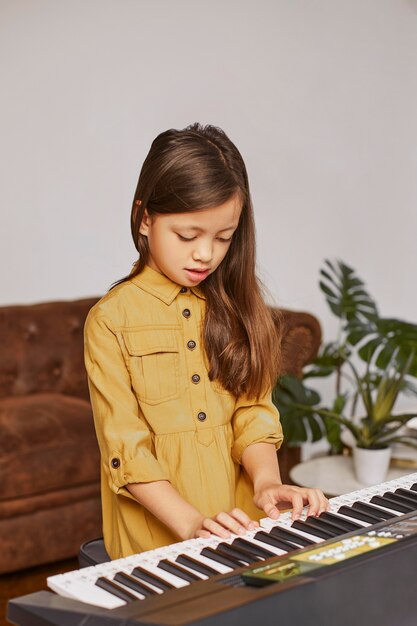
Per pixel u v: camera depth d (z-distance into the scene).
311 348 3.54
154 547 1.57
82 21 4.38
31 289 4.46
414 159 4.81
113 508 1.62
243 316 1.65
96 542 1.76
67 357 3.83
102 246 4.54
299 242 4.70
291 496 1.43
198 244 1.45
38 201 4.43
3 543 3.12
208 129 1.53
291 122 4.62
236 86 4.54
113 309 1.58
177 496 1.47
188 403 1.62
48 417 3.32
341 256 4.77
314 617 1.07
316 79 4.64
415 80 4.76
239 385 1.65
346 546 1.19
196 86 4.52
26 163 4.39
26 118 4.36
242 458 1.66
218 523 1.35
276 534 1.31
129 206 4.54
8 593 3.01
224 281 1.65
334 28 4.62
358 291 3.59
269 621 1.03
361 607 1.12
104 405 1.54
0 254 4.41
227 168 1.45
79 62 4.40
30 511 3.17
